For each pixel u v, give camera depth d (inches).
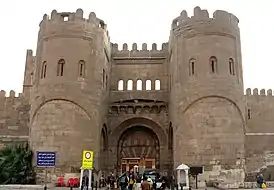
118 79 1457.9
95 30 1238.3
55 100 1130.7
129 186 922.7
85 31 1207.6
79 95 1145.4
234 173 1056.2
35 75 1218.6
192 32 1178.0
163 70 1454.2
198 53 1151.0
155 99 1416.1
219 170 1050.7
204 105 1106.7
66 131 1106.1
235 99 1125.1
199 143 1079.6
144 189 802.2
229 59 1154.7
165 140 1387.8
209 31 1158.3
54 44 1180.5
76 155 1094.4
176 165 1127.6
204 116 1097.4
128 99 1419.8
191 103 1123.3
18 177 1060.5
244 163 1090.7
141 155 1408.7
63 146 1092.5
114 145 1391.5
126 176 1039.6
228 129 1087.0
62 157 1083.9
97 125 1176.8
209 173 1050.1
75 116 1127.0
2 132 1552.7
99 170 1180.5
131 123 1416.1
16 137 1472.7
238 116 1120.2
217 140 1072.2
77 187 1030.4
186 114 1125.7
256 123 1541.6
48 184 1058.7
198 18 1179.3
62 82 1141.1
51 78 1147.9
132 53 1477.6
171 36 1315.2
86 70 1180.5
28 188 917.8
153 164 1395.2
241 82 1181.1
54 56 1167.6
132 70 1465.3
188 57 1167.0
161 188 997.8
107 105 1392.7
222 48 1149.7
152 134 1427.2
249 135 1470.2
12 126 1558.8
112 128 1403.8
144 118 1409.9
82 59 1181.1
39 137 1109.7
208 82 1117.1
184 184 982.4
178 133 1135.6
